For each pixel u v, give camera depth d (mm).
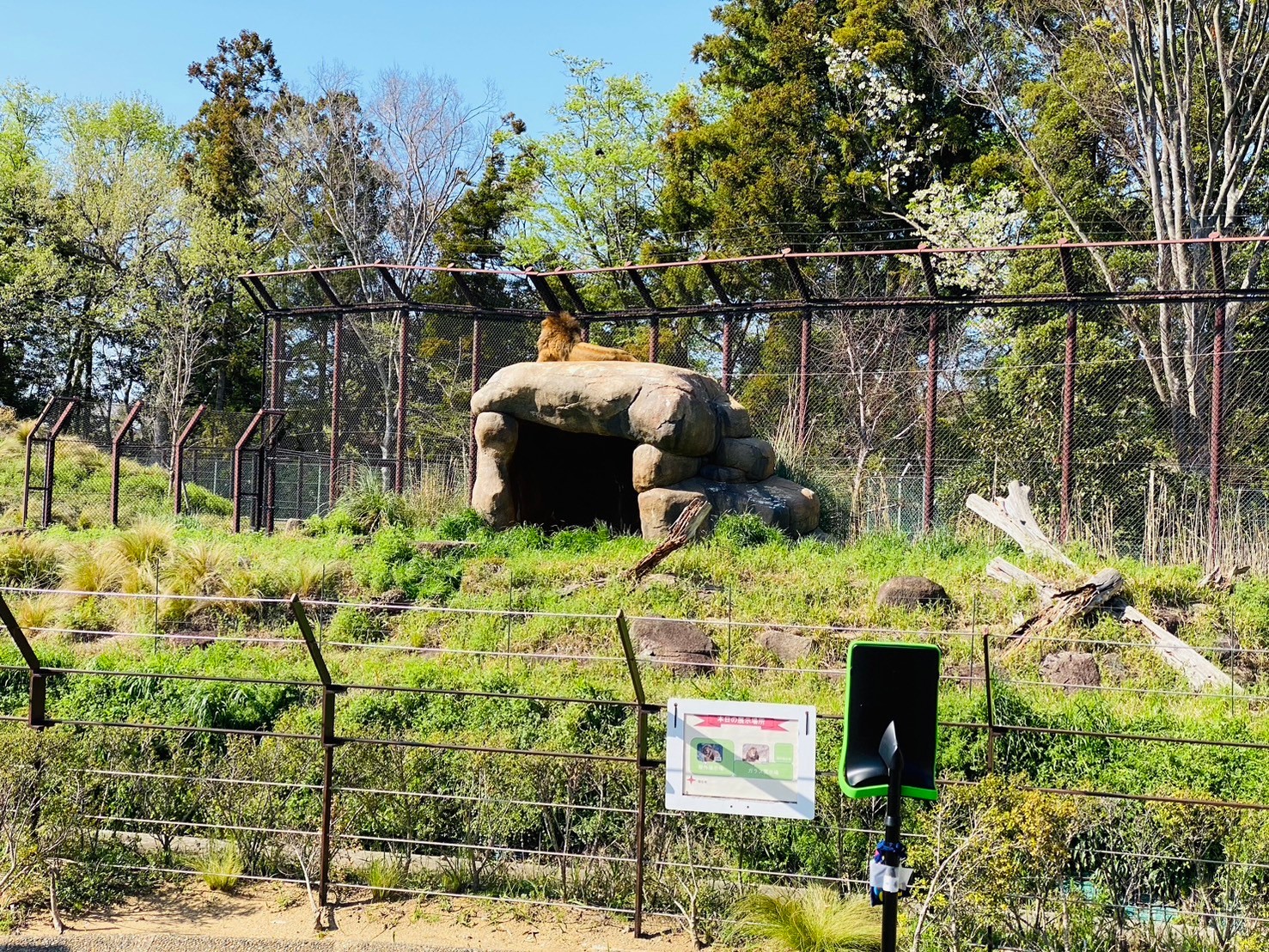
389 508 17234
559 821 7379
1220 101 22969
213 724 9359
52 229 39594
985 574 13078
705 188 34625
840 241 29891
